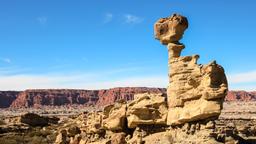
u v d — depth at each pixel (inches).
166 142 1311.5
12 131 3196.4
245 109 6077.8
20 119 3627.0
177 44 1393.9
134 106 1469.0
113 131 1574.8
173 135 1333.7
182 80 1336.1
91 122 1717.5
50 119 3996.1
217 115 1269.7
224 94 1249.4
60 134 1920.5
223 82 1275.8
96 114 1717.5
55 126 3412.9
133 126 1472.7
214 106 1244.5
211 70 1256.8
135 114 1453.0
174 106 1353.3
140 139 1412.4
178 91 1338.6
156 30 1434.5
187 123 1311.5
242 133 1804.9
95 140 1646.2
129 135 1504.7
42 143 2493.8
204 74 1279.5
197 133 1266.0
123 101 1584.6
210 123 1261.1
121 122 1533.0
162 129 1405.0
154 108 1418.6
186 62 1346.0
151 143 1359.5
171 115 1358.3
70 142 1829.5
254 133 1856.5
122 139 1505.9
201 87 1284.4
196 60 1333.7
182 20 1393.9
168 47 1397.6
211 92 1246.9
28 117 3718.0
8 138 2770.7
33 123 3718.0
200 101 1279.5
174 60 1368.1
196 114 1272.1
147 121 1418.6
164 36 1416.1
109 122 1569.9
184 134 1293.1
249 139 1435.8
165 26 1414.9
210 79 1254.3
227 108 6624.0
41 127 3540.8
